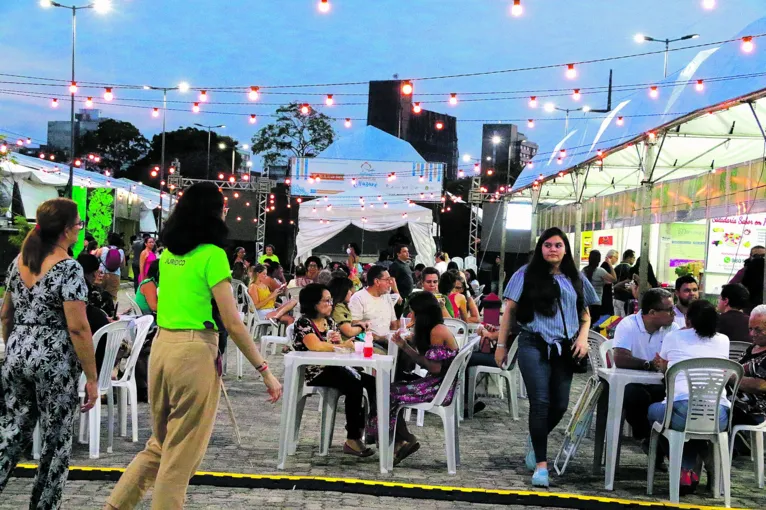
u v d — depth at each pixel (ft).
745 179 44.80
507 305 18.65
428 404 19.19
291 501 15.80
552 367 18.40
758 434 18.86
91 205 85.20
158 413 12.27
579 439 19.04
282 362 38.24
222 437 21.61
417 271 51.29
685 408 17.17
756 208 43.19
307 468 18.69
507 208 98.53
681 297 24.48
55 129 246.06
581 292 18.53
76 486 16.16
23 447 13.05
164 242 12.19
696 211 52.19
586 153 59.16
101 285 29.55
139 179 228.22
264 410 26.08
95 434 18.62
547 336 18.01
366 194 97.50
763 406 18.51
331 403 20.38
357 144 100.83
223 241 12.32
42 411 12.79
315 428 23.82
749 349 19.53
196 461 12.04
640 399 19.86
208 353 11.99
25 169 75.56
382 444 18.74
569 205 84.64
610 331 34.60
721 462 17.35
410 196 97.96
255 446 20.74
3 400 13.03
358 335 26.73
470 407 26.81
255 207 108.47
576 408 19.54
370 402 20.63
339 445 21.71
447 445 18.95
